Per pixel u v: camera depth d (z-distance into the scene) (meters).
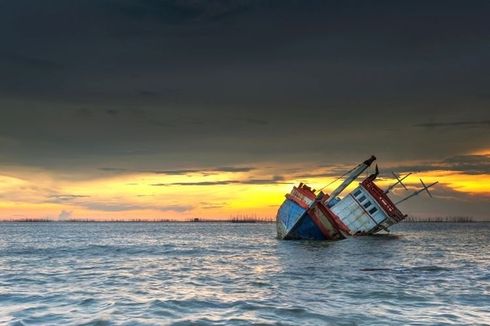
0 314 15.06
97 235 96.81
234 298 18.03
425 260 35.78
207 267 30.48
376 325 13.70
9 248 50.94
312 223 54.38
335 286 21.38
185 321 14.07
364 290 20.09
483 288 20.77
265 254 41.34
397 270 28.14
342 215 67.12
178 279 24.22
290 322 13.98
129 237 86.25
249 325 13.61
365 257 38.00
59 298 18.08
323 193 53.38
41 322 13.91
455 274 26.11
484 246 57.12
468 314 15.30
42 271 28.08
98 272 27.59
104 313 15.12
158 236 92.06
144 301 17.34
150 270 28.73
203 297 18.23
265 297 18.31
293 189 56.09
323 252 42.97
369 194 66.50
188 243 63.47
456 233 116.62
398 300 17.70
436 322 14.15
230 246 55.19
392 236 85.50
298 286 21.39
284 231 56.41
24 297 18.30
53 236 90.00
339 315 14.97
